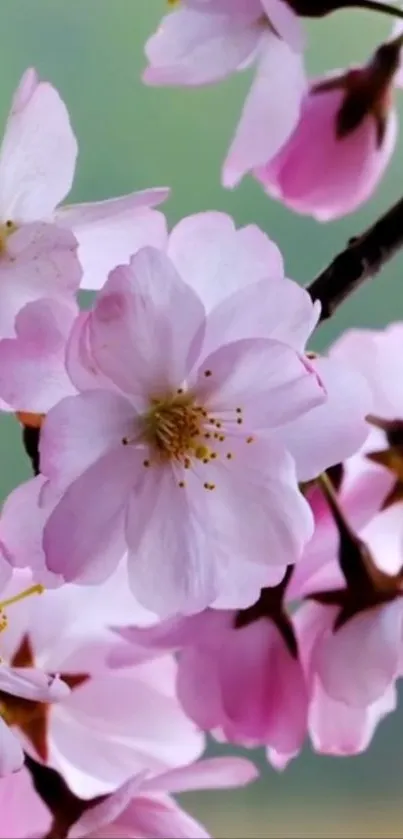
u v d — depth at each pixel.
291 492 0.27
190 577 0.27
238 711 0.28
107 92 0.33
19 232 0.27
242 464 0.27
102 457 0.27
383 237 0.30
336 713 0.29
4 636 0.29
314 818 0.35
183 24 0.29
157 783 0.28
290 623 0.29
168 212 0.33
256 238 0.27
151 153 0.33
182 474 0.27
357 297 0.33
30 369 0.27
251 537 0.27
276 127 0.29
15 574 0.28
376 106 0.30
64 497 0.26
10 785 0.29
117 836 0.29
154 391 0.27
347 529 0.29
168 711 0.29
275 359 0.27
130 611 0.29
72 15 0.33
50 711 0.29
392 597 0.28
